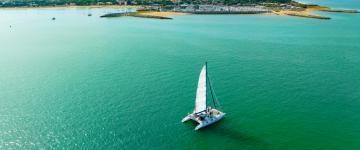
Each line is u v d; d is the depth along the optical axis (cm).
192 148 5553
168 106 7062
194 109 6800
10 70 10162
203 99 6312
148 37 16200
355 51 12538
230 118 6519
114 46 13888
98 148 5541
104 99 7494
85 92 7962
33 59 11619
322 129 6081
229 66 10200
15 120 6544
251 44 14025
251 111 6812
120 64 10650
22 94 7944
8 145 5653
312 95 7638
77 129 6147
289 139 5788
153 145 5631
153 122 6372
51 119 6562
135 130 6088
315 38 15412
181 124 6288
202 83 6222
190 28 19262
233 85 8312
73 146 5606
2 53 12750
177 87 8206
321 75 9194
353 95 7619
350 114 6638
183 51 12669
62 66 10531
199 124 6178
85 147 5575
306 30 17888
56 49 13388
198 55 11906
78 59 11494
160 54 12162
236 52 12375
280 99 7400
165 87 8225
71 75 9450
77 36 16725
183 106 7050
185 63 10675
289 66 10206
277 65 10319
